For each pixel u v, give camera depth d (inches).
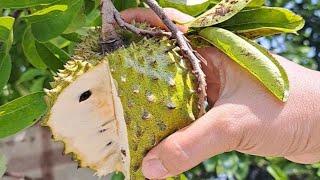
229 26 17.4
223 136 15.8
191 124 15.8
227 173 42.3
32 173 51.4
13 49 29.0
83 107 16.8
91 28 19.3
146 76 15.9
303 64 56.7
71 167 53.6
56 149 51.7
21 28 25.8
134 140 16.0
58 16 19.0
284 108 16.6
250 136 16.3
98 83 16.5
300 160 18.5
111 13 16.7
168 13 18.6
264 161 46.6
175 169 15.6
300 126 16.8
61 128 17.1
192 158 15.5
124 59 16.1
